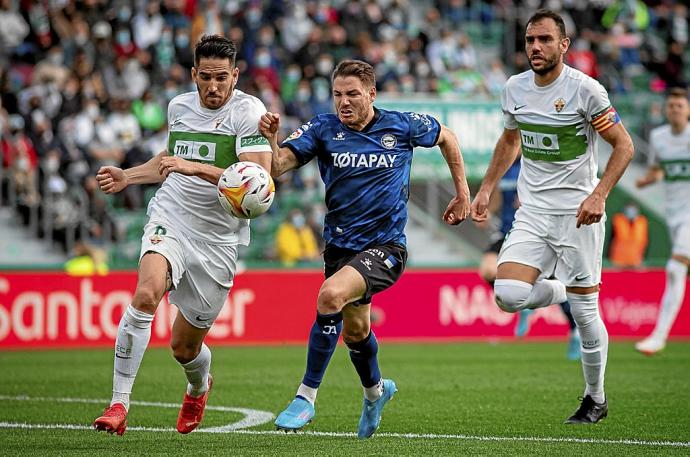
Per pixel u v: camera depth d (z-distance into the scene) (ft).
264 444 80.23
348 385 125.29
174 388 121.80
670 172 153.89
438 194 255.09
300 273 196.54
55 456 73.77
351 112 81.25
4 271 182.39
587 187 91.30
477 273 203.10
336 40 277.23
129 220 224.74
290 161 82.64
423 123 84.33
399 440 82.58
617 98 291.17
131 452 75.61
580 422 92.22
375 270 79.82
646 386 123.54
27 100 241.55
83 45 262.47
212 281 82.17
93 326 185.98
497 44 311.06
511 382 128.16
